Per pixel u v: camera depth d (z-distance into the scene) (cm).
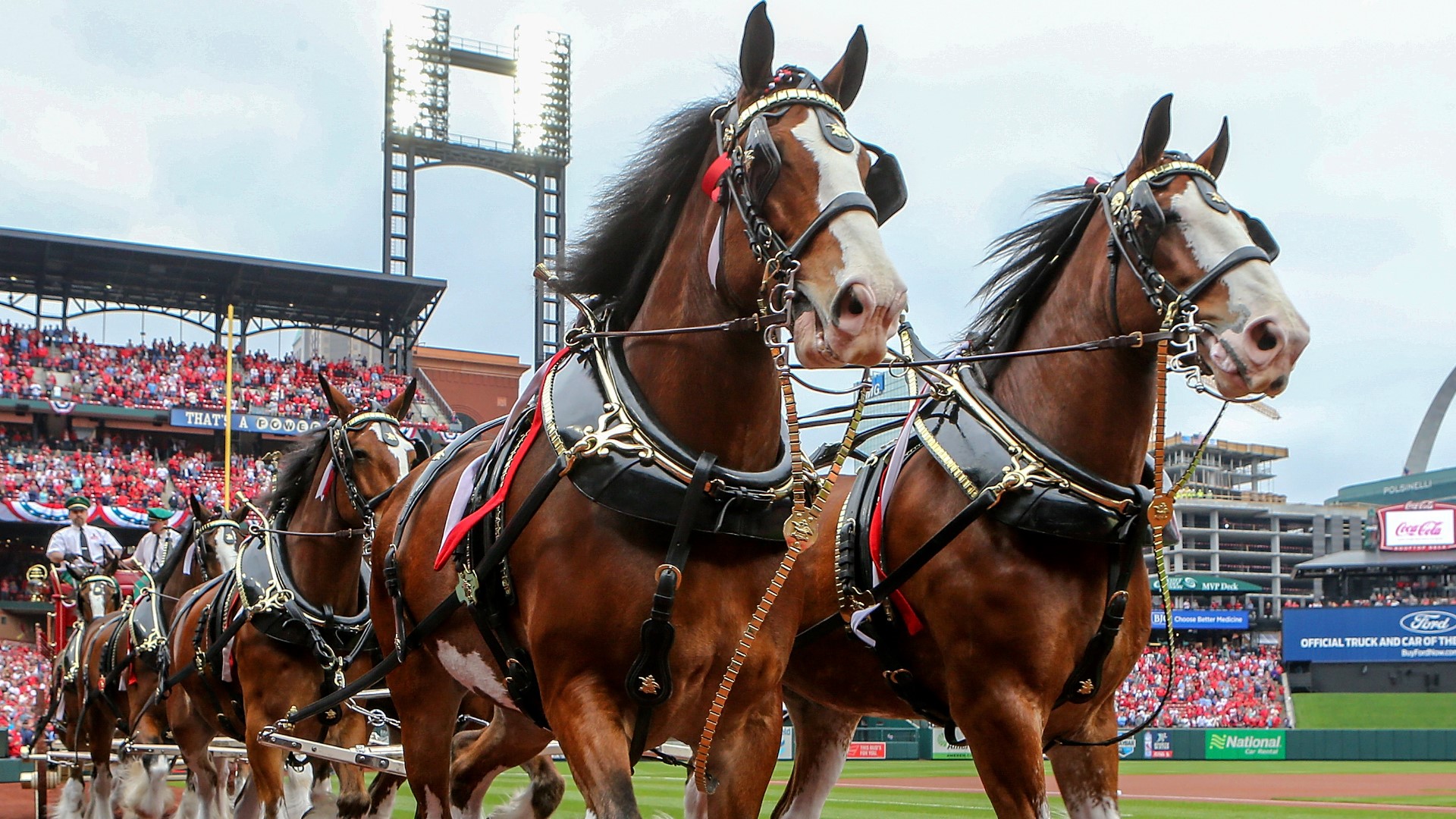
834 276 285
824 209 293
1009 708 399
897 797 1556
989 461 413
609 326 367
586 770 307
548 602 327
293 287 3241
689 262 342
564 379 360
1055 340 436
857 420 338
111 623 969
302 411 3331
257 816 702
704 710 333
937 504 427
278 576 620
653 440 326
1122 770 2380
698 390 331
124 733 938
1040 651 397
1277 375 373
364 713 605
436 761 450
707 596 321
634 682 313
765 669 337
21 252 2967
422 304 3391
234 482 3167
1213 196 401
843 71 326
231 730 693
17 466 2942
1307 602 5203
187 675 711
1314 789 1848
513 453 368
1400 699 3534
